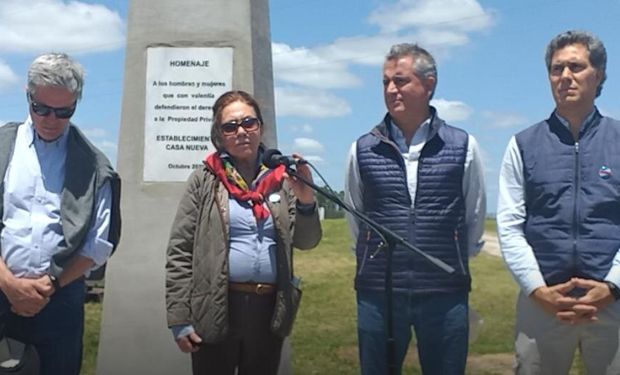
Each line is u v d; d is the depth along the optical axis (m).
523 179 3.31
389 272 3.09
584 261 3.13
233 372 3.27
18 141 3.04
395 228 3.41
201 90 4.67
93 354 5.62
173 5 4.71
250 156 3.26
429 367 3.47
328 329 6.84
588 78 3.17
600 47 3.20
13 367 2.93
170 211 4.61
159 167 4.64
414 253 3.39
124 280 4.59
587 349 3.21
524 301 3.31
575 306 3.08
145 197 4.63
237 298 3.19
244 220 3.19
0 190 2.96
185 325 3.17
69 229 2.94
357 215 3.10
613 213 3.15
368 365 3.50
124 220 4.63
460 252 3.45
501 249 3.30
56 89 2.89
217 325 3.12
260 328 3.22
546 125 3.28
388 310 3.15
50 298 3.01
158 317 4.57
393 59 3.43
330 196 3.09
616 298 3.07
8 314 3.01
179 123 4.66
